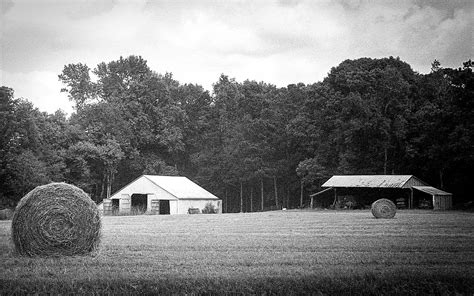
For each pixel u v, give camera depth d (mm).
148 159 85438
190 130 95375
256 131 80812
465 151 55812
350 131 67188
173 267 13836
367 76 71750
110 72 90312
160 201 64938
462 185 61969
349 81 71625
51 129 67500
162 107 91812
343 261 14766
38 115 65625
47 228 17312
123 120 81062
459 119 57438
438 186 65938
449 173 63562
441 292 11922
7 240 21062
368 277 12375
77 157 67250
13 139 56500
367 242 19906
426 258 15453
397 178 61219
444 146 58594
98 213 17953
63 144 69438
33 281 12180
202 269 13438
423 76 72438
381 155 69250
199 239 21469
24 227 17234
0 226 29875
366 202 66500
